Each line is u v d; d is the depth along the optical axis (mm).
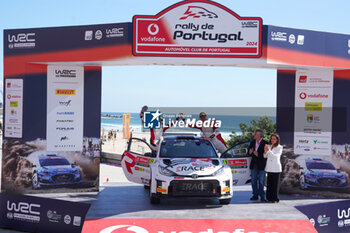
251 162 7527
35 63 7664
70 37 7336
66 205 6574
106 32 7102
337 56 7645
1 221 7137
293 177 8164
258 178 7578
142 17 6895
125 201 7277
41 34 7488
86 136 8078
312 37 7395
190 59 6938
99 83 8055
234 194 8188
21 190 7738
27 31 7566
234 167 7770
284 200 7496
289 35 7160
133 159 8031
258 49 6922
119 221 5832
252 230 5621
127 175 8117
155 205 6910
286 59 7148
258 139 7391
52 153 7887
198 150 7574
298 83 8117
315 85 8000
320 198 7785
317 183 8000
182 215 6137
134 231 5582
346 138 7863
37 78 7727
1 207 7152
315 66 7480
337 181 7898
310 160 8070
